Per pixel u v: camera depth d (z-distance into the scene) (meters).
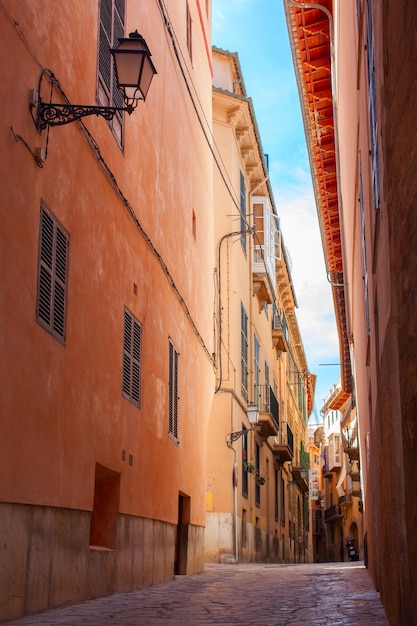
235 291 25.61
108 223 9.89
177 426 14.29
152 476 12.12
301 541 48.53
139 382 11.43
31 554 7.03
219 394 23.72
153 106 12.83
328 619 6.97
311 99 19.86
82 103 8.87
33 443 7.11
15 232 6.79
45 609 7.37
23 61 7.08
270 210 32.47
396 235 4.38
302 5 16.58
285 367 44.38
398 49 4.07
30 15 7.26
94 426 9.09
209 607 8.23
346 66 12.40
